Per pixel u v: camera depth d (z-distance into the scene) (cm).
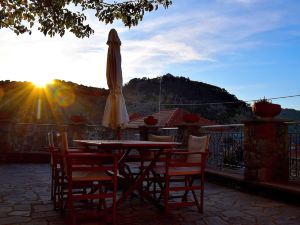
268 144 599
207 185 691
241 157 714
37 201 508
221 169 753
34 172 857
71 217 377
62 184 441
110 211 447
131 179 505
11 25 684
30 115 1599
